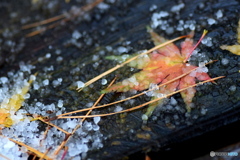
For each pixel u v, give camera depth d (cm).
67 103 41
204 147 40
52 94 42
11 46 47
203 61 41
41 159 39
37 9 49
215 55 41
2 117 41
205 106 39
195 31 43
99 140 39
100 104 41
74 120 40
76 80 43
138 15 46
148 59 42
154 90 40
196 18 44
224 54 41
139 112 40
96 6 48
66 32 47
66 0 49
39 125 40
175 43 43
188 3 45
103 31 46
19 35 47
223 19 43
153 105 40
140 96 40
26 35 47
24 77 44
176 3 46
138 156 39
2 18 49
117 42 45
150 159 40
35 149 39
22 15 49
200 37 42
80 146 39
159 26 44
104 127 40
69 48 45
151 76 41
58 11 49
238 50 41
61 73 43
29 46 46
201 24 43
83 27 47
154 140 39
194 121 39
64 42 46
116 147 39
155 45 43
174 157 40
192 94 40
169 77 41
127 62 42
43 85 43
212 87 40
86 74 43
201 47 42
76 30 47
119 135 40
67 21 48
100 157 39
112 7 47
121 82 41
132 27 45
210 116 39
